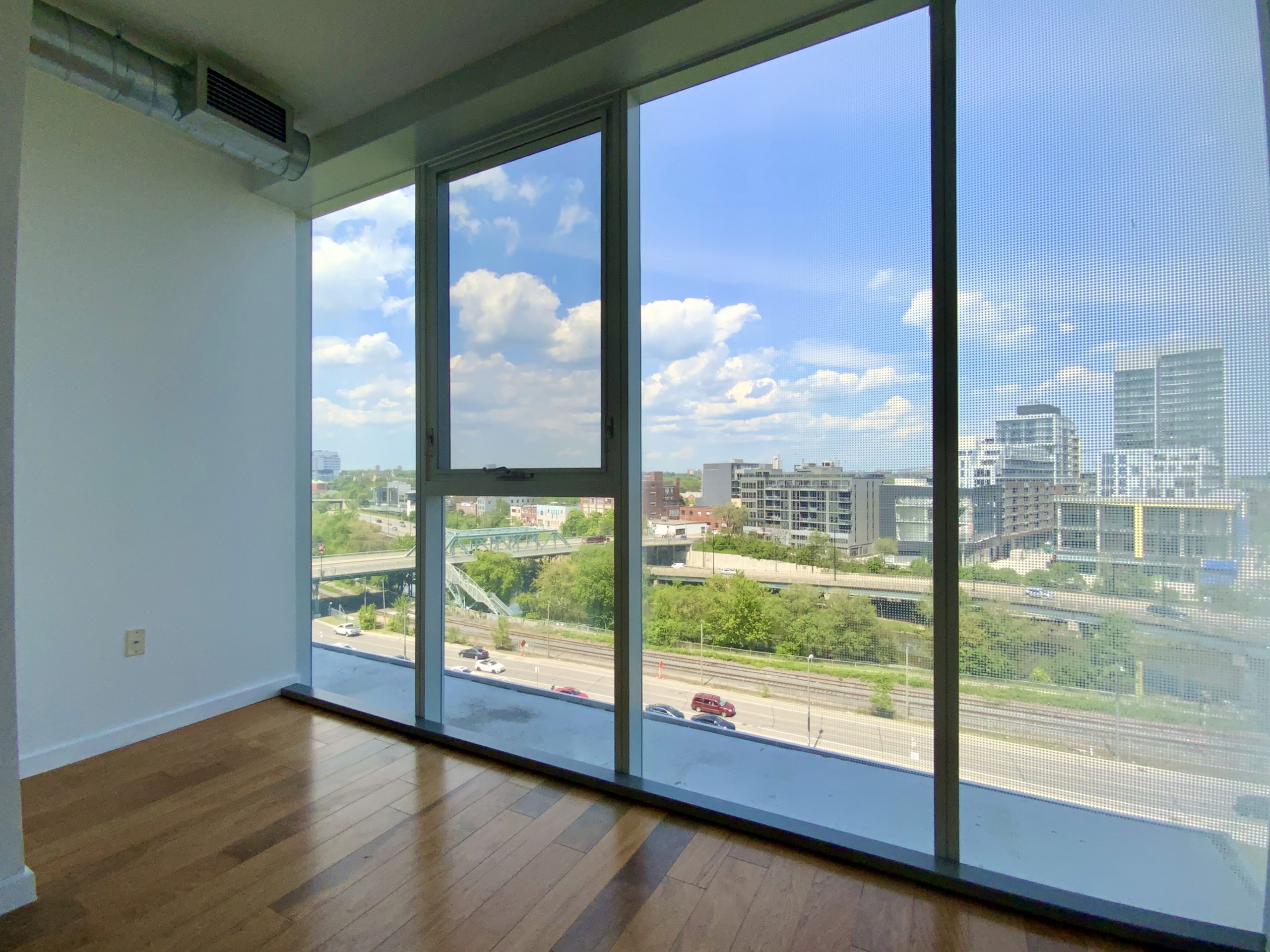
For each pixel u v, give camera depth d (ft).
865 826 5.61
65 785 6.58
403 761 7.24
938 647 5.28
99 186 7.45
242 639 9.06
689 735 6.52
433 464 8.31
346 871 5.13
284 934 4.41
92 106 7.38
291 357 9.82
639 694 6.84
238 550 9.03
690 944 4.32
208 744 7.67
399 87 7.46
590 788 6.59
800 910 4.67
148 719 7.88
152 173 7.99
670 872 5.15
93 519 7.39
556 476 7.23
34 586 6.89
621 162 6.73
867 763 5.67
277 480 9.61
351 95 7.61
